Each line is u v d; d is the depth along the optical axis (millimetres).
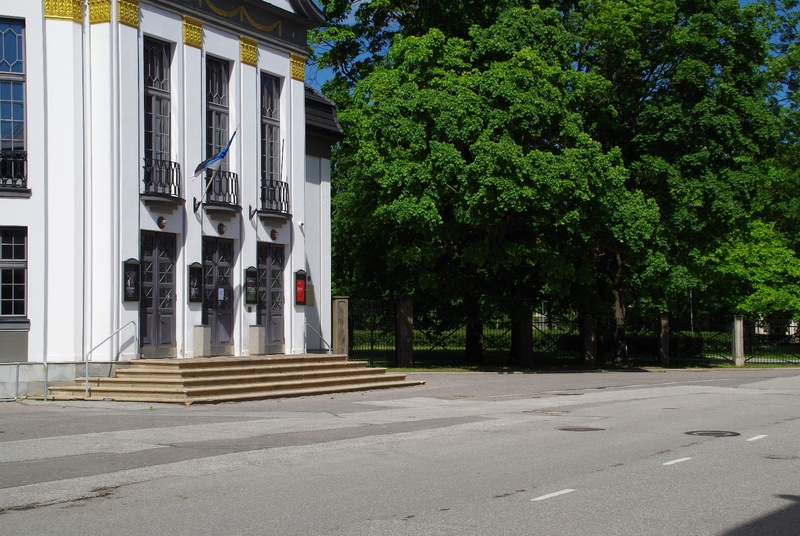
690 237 33281
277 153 24250
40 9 19016
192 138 21188
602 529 7219
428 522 7414
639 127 33188
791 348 38969
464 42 30484
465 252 29047
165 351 20375
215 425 14258
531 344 33719
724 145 31547
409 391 21750
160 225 20219
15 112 19000
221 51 22172
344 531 7109
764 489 9016
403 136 27688
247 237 22672
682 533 7141
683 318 42031
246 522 7465
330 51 38281
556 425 14594
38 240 18844
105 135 19078
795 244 46938
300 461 10711
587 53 32531
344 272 38188
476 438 12875
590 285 33656
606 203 28734
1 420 14695
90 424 14195
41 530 7258
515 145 26781
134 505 8195
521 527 7246
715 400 19688
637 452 11422
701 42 31469
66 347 18828
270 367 20625
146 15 20062
